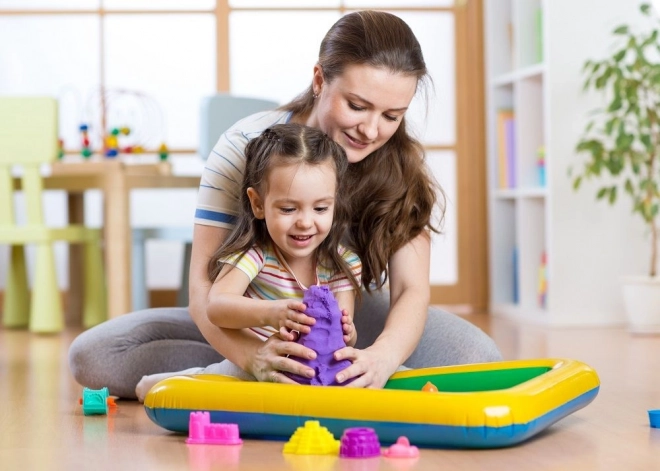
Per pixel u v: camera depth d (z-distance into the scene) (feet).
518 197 13.58
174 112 15.39
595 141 11.64
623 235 12.42
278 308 5.39
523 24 13.55
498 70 14.52
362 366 5.32
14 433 5.56
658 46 11.48
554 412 5.09
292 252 5.76
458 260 15.28
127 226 12.09
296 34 15.37
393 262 6.43
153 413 5.32
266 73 15.37
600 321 12.43
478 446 4.83
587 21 12.34
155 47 15.31
